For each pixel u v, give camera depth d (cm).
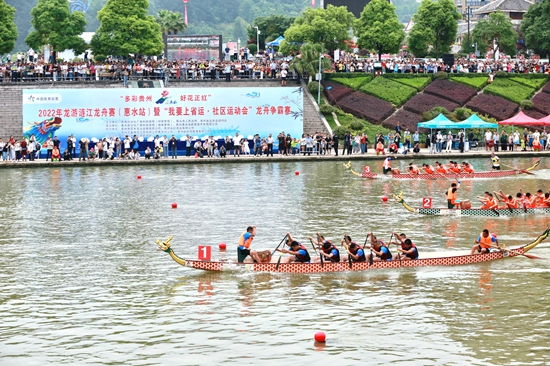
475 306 3747
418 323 3522
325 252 4416
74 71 11350
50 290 4056
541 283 4119
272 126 10781
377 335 3381
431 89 12019
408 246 4488
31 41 15300
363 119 11369
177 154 10644
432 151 10488
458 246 4975
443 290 4006
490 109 11656
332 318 3594
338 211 6197
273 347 3259
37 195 7188
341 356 3162
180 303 3828
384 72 12525
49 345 3306
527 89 12325
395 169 8219
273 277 4278
